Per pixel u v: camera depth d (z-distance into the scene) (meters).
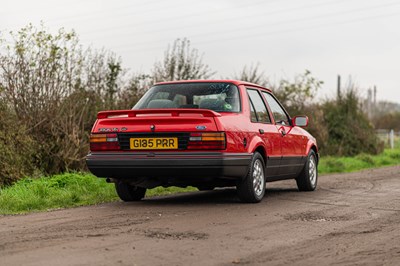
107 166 8.89
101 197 10.16
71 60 13.15
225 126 8.68
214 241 6.16
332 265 5.21
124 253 5.56
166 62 16.80
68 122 13.00
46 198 9.71
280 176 10.43
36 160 12.30
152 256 5.45
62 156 12.50
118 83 14.94
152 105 9.62
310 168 11.59
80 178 11.17
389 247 5.95
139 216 7.90
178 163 8.55
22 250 5.68
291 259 5.39
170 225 7.14
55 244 5.96
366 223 7.38
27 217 8.00
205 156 8.53
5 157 11.23
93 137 9.10
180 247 5.84
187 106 9.40
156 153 8.69
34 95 12.56
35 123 12.49
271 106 10.61
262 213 8.20
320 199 9.96
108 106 14.21
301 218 7.76
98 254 5.52
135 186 9.89
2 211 8.61
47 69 12.72
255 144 9.27
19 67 12.48
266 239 6.29
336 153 23.75
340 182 13.50
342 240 6.27
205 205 9.15
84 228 6.94
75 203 9.62
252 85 10.19
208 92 9.55
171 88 9.82
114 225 7.14
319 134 23.05
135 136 8.83
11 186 10.89
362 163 21.03
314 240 6.26
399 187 12.09
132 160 8.72
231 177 8.84
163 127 8.70
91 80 13.88
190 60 17.00
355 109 25.06
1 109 11.80
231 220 7.55
